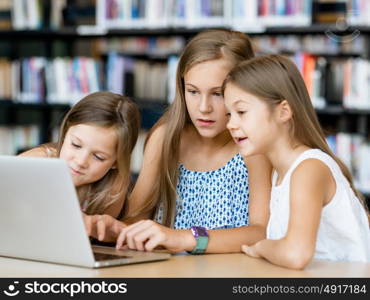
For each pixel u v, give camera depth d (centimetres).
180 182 276
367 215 263
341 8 503
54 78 578
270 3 511
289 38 615
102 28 556
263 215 253
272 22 511
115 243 242
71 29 565
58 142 260
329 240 227
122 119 250
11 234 197
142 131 564
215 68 242
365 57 575
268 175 257
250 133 217
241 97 217
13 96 588
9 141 605
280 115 219
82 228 180
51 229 186
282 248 192
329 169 216
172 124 263
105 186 262
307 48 614
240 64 225
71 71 573
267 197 255
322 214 220
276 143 223
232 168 272
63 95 576
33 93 583
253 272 183
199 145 276
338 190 219
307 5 505
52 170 177
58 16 579
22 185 184
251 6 513
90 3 564
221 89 240
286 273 183
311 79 521
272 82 216
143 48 668
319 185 205
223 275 177
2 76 588
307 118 223
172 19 536
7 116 631
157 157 274
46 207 183
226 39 248
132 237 212
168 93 550
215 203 273
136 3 544
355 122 568
